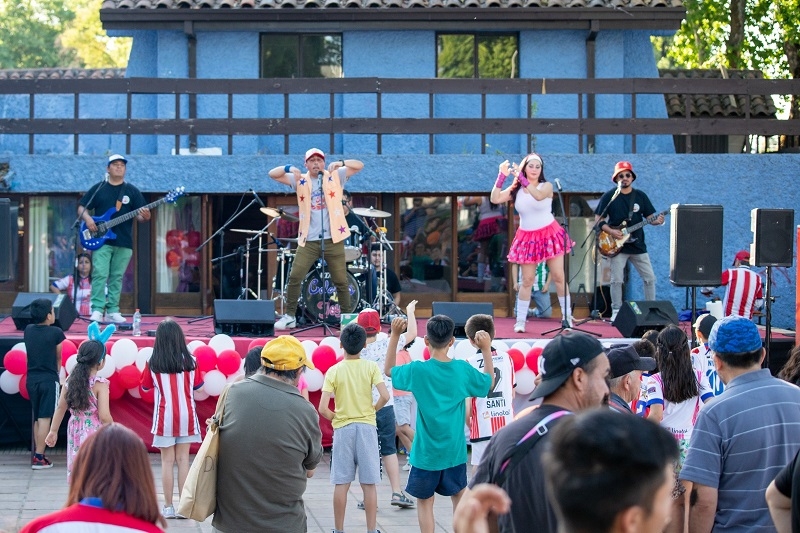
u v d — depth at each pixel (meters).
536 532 3.13
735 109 17.38
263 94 14.44
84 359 7.50
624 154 13.73
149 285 14.32
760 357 4.38
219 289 14.50
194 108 14.73
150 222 14.29
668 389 6.23
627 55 15.92
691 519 4.36
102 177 13.64
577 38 15.59
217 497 4.99
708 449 4.29
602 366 3.41
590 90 13.42
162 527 3.21
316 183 10.85
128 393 9.95
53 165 13.63
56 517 3.06
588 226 14.13
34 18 37.72
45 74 18.41
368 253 11.93
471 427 7.10
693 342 10.12
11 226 10.52
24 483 8.66
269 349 5.07
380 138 13.74
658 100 15.84
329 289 11.34
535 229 10.73
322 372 9.73
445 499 8.48
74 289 12.31
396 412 8.73
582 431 2.11
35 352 9.14
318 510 8.04
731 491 4.29
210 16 15.09
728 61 20.98
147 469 3.15
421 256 14.24
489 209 14.28
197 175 13.71
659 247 13.87
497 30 15.61
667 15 15.08
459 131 13.48
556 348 3.42
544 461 2.19
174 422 7.62
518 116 15.64
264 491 4.94
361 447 6.99
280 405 5.00
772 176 13.84
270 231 14.27
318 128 13.45
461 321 10.13
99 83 13.32
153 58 15.87
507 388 7.11
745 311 12.07
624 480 2.04
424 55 15.66
